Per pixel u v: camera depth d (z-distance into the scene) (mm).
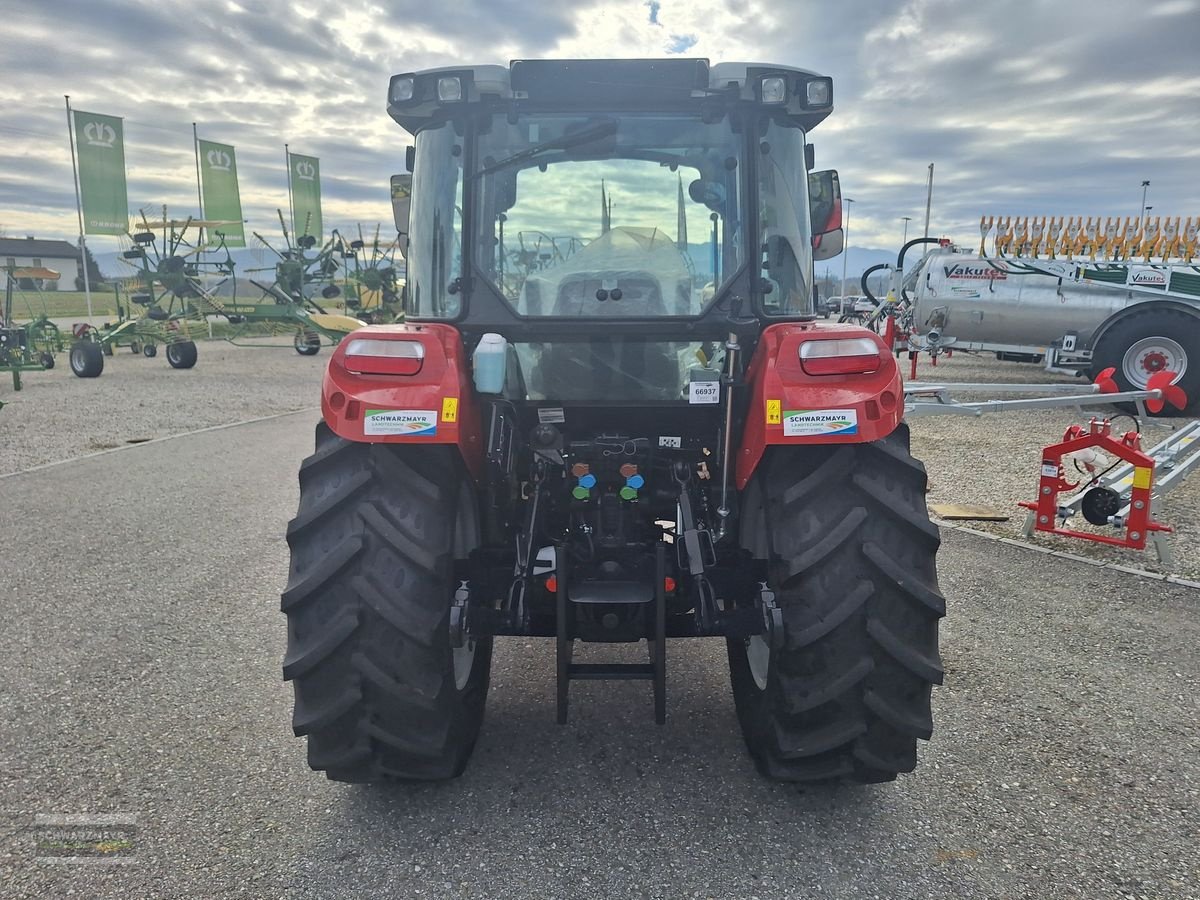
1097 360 10188
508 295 2689
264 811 2539
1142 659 3557
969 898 2146
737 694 2988
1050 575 4602
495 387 2387
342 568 2291
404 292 2961
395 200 3432
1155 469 5168
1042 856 2307
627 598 2395
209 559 4984
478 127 2658
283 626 3982
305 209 29672
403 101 2629
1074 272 11562
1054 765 2756
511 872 2254
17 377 13336
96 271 74688
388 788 2662
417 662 2311
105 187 22453
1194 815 2486
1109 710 3121
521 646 3766
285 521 5828
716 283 2676
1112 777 2684
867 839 2383
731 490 2721
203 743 2938
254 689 3348
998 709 3129
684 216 2662
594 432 2781
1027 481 6777
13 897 2170
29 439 9055
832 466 2373
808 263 2752
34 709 3178
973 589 4391
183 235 18781
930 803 2551
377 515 2320
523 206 2664
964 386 8047
